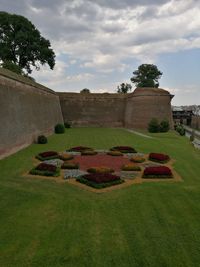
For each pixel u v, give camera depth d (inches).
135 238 343.3
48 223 378.0
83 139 1322.6
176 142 1293.1
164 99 2001.7
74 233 351.6
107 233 354.6
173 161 845.2
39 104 1342.3
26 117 1087.6
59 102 2052.2
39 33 2255.2
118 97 2295.8
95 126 2253.9
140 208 441.1
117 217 405.4
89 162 804.0
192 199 486.6
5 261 287.7
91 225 376.5
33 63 2332.7
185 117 3280.0
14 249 310.0
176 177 650.8
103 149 1042.7
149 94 1968.5
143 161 823.7
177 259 299.3
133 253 309.4
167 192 522.9
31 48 2170.3
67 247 317.4
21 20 2112.5
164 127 1738.4
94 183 558.9
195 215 416.2
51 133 1552.7
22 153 909.8
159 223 386.6
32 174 649.6
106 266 284.8
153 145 1148.5
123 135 1525.6
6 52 2094.0
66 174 645.9
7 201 453.7
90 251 310.8
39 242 327.0
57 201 460.4
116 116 2288.4
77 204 451.2
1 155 799.7
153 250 316.2
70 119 2224.4
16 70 1791.3
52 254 302.4
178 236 350.0
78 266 282.8
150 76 3358.8
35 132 1202.0
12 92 952.3
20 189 519.2
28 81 1222.9
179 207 447.5
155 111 1967.3
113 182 570.6
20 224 372.2
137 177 639.1
